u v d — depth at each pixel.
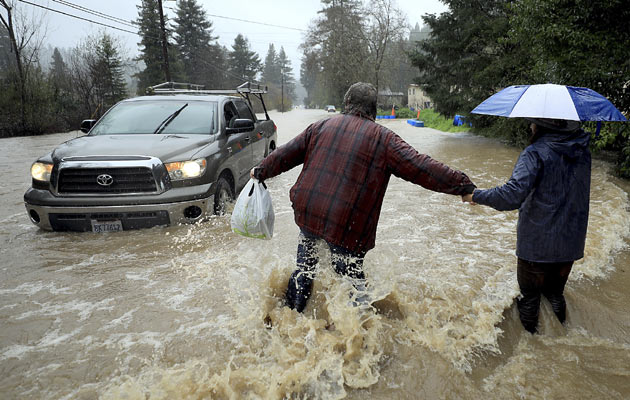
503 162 10.29
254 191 2.96
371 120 2.69
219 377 2.16
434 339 2.59
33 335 2.66
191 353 2.46
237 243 4.29
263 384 2.15
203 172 4.88
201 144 5.24
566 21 8.09
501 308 2.95
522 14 9.44
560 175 2.46
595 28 8.05
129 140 5.18
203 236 4.50
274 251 4.04
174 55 53.88
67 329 2.74
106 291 3.28
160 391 2.10
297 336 2.53
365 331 2.54
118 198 4.52
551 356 2.55
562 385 2.26
